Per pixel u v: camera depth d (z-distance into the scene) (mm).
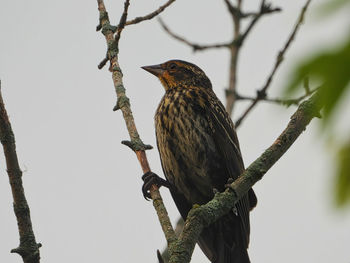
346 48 2572
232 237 9141
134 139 7535
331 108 2572
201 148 9758
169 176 9984
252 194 9445
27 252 6457
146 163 7484
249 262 8930
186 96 9984
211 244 9148
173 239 6078
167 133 9852
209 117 9820
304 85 2709
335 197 2574
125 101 7652
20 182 6566
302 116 6754
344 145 2570
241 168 10062
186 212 9969
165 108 9945
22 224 6512
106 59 8211
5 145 6566
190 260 5914
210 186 9836
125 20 7895
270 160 6727
